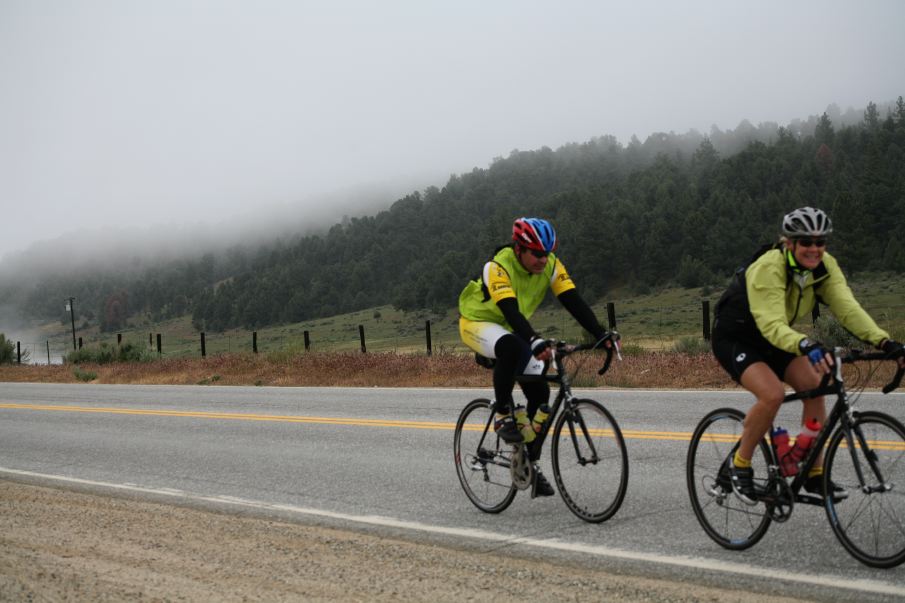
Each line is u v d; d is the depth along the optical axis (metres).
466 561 4.66
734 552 4.56
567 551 4.77
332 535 5.41
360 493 6.73
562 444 5.43
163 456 9.12
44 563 4.87
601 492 5.18
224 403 14.39
